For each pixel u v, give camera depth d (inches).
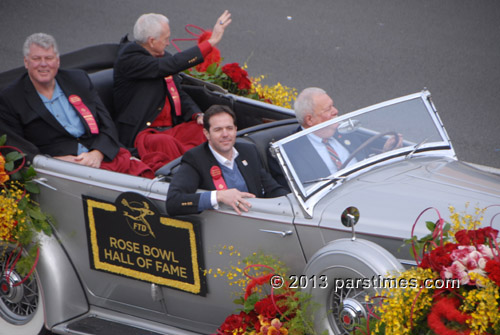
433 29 1678.2
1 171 679.7
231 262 614.2
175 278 645.9
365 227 561.6
